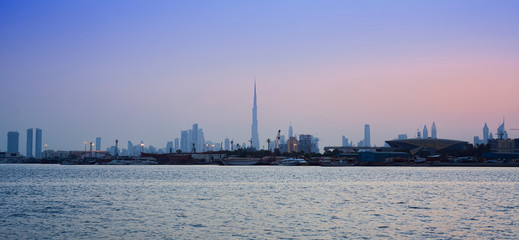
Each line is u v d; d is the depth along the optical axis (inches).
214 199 4109.3
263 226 2628.0
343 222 2760.8
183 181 7003.0
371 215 3053.6
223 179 7598.4
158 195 4522.6
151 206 3570.4
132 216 3024.1
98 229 2551.7
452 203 3801.7
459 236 2357.3
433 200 4045.3
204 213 3154.5
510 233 2437.3
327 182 6722.4
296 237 2325.3
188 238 2313.0
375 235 2373.3
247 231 2482.8
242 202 3850.9
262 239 2283.5
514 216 3029.0
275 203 3764.8
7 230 2532.0
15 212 3243.1
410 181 7027.6
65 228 2583.7
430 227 2598.4
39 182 6820.9
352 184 6259.8
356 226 2625.5
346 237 2325.3
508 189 5418.3
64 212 3233.3
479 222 2778.1
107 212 3223.4
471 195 4569.4
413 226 2628.0
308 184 6245.1
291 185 6033.5
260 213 3149.6
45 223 2753.4
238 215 3053.6
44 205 3663.9
